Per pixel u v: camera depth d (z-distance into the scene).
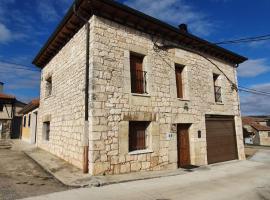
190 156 9.58
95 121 6.67
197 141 9.76
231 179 7.23
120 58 7.62
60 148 9.18
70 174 6.55
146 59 8.45
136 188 5.72
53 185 5.74
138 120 7.70
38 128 13.18
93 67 6.92
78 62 8.05
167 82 8.95
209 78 11.12
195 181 6.80
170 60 9.30
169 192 5.51
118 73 7.45
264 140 32.41
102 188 5.61
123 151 7.14
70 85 8.62
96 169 6.50
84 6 7.19
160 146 8.19
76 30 8.48
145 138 8.09
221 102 11.77
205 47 10.87
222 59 12.39
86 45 7.29
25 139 18.62
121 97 7.38
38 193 5.06
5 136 20.92
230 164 10.41
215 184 6.50
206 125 10.49
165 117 8.56
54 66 10.79
